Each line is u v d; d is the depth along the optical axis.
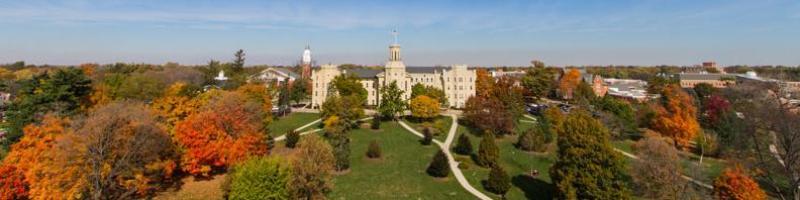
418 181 56.38
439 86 124.38
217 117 53.97
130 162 45.31
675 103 82.62
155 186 50.12
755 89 114.38
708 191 49.69
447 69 128.88
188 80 156.25
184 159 51.16
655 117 86.44
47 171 39.44
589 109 99.31
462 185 55.38
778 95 97.94
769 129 67.12
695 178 51.47
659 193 48.03
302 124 94.25
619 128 86.69
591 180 45.03
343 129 82.69
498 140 82.75
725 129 75.25
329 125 83.94
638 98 144.75
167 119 69.56
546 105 125.69
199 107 72.38
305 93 134.88
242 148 53.03
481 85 124.75
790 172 51.91
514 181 58.81
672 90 124.19
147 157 47.03
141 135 46.00
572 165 47.16
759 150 58.47
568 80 151.12
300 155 41.69
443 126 92.62
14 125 62.06
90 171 41.56
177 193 48.41
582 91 137.12
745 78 181.25
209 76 144.00
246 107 62.47
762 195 44.94
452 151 73.38
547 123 83.56
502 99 102.62
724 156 72.31
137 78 96.62
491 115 86.94
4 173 40.53
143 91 91.38
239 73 169.12
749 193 44.12
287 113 107.62
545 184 57.38
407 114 104.88
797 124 55.47
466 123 94.88
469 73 121.00
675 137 80.00
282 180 40.31
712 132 81.25
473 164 65.44
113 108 50.91
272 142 71.31
